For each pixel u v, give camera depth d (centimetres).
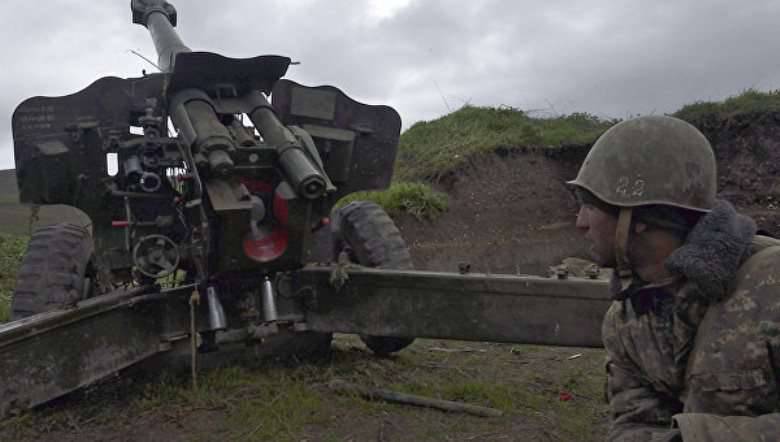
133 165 379
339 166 444
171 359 410
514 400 390
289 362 440
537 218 934
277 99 442
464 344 540
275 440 329
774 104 902
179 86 404
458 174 988
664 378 172
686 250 152
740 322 146
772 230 812
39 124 394
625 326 182
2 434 341
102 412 367
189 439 331
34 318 344
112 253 416
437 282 404
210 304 377
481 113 1166
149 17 586
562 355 502
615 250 167
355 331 420
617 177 164
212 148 351
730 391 148
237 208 341
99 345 362
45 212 603
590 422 361
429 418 361
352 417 358
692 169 161
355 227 503
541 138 1051
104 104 403
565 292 380
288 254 365
